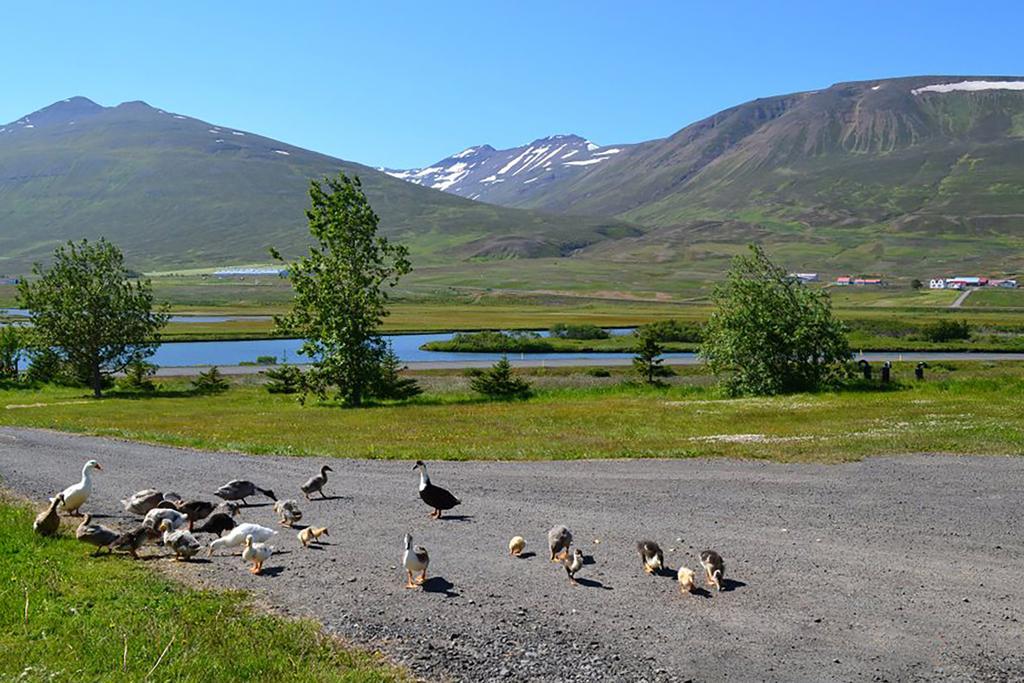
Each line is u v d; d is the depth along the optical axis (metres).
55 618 11.72
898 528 17.11
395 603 13.01
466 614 12.55
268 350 108.38
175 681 9.74
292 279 53.47
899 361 86.50
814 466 24.11
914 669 10.71
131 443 30.88
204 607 12.50
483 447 28.94
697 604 12.92
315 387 53.00
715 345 54.22
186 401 56.84
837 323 52.56
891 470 23.12
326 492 21.48
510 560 15.25
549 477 23.16
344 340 51.88
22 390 66.50
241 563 15.12
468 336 114.19
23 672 9.69
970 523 17.42
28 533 16.36
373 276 54.12
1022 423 30.22
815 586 13.69
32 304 61.91
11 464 25.91
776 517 18.16
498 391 55.94
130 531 15.59
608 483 22.17
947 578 14.02
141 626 11.48
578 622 12.22
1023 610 12.61
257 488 20.08
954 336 120.75
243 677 10.08
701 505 19.41
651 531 17.16
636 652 11.20
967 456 24.91
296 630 11.70
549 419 38.44
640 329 120.56
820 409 38.31
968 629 11.93
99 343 62.84
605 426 35.41
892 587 13.62
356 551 15.86
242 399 58.50
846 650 11.26
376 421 39.31
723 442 29.03
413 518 18.52
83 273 63.53
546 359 96.75
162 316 68.12
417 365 87.94
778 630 11.91
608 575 14.35
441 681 10.38
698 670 10.69
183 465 25.72
